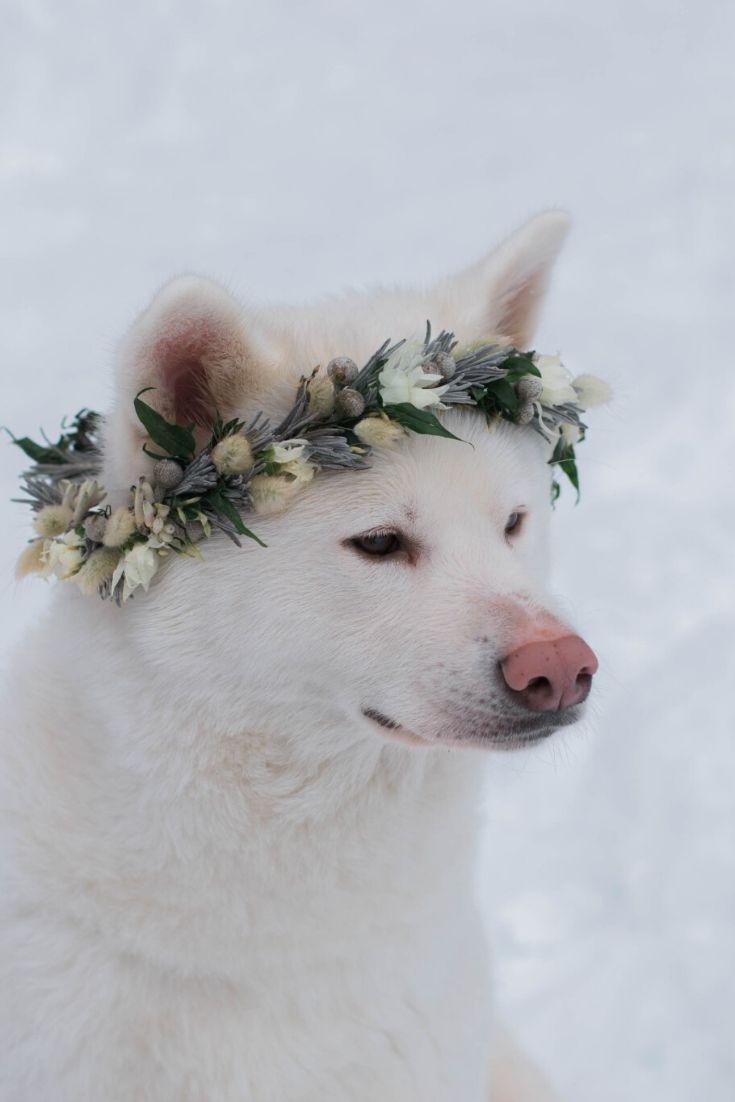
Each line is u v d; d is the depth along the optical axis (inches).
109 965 129.3
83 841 128.0
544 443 140.8
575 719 125.3
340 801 129.7
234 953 129.4
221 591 124.6
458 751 135.9
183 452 124.2
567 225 141.6
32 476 145.3
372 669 124.3
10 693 138.2
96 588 126.6
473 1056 141.8
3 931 131.3
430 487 125.6
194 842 127.4
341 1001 133.1
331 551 124.4
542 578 139.1
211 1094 130.7
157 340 121.3
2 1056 130.6
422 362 126.5
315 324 134.0
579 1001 203.9
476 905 148.6
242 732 126.7
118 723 127.2
